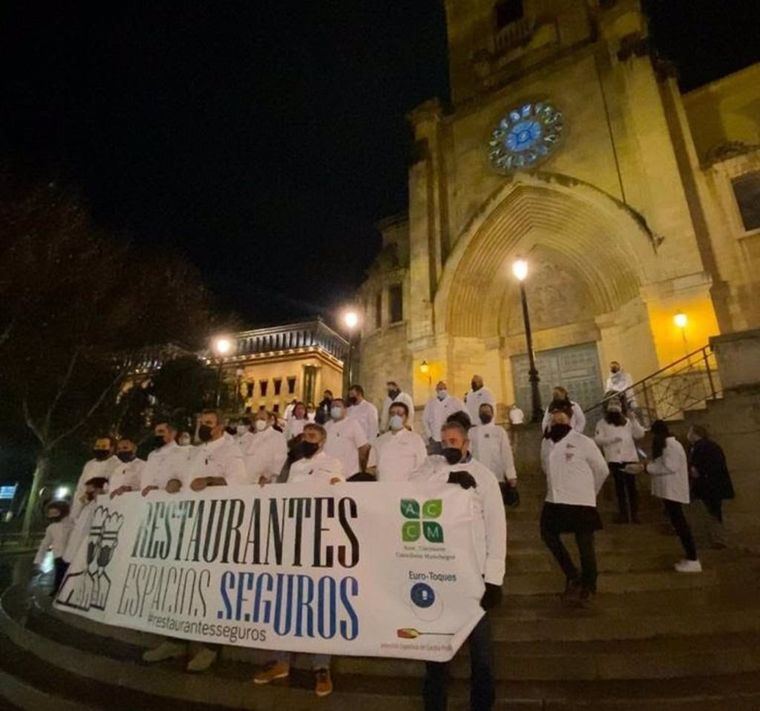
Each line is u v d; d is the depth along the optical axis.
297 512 4.45
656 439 6.36
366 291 23.73
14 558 14.20
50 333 18.31
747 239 14.97
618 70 17.53
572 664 4.16
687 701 3.68
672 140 16.58
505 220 18.84
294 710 3.97
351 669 4.47
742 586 5.67
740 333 8.23
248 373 43.31
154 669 4.61
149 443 24.88
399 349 21.08
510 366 18.64
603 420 8.05
